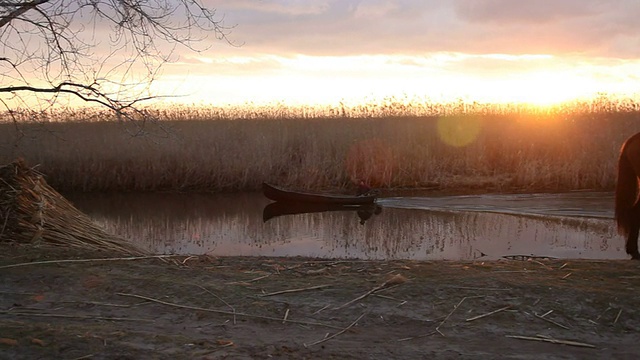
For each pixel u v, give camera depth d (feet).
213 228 48.08
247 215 53.67
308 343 16.87
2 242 27.32
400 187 64.49
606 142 66.69
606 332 18.12
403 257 36.24
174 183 66.49
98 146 68.23
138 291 20.49
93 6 27.61
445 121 80.48
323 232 45.44
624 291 20.77
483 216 49.11
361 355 16.07
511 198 56.13
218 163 66.85
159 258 25.30
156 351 15.65
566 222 45.80
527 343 17.22
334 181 67.10
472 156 68.90
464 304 19.63
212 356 15.44
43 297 20.03
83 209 57.11
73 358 14.98
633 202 32.60
